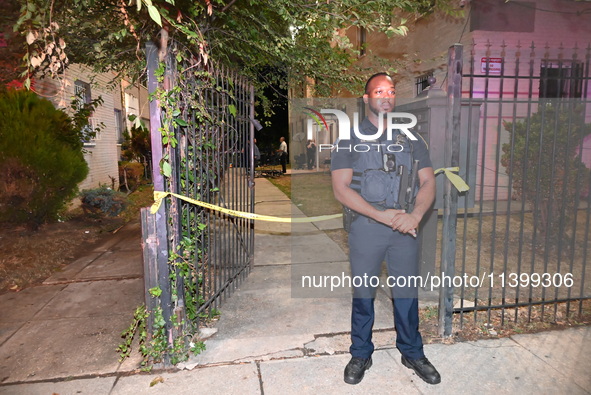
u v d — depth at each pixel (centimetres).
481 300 388
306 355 304
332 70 513
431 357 296
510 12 785
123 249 607
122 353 309
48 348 322
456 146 299
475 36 786
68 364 298
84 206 843
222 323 358
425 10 511
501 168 756
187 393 262
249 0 415
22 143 639
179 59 276
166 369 289
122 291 441
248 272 482
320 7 412
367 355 274
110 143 1189
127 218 846
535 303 341
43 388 269
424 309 371
